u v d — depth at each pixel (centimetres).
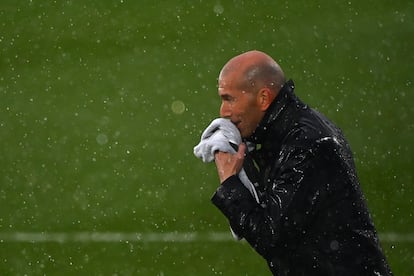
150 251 3659
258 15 5459
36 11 5503
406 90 5034
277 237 1709
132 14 5481
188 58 5259
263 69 1778
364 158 4606
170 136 4806
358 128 4831
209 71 5194
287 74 5200
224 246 3669
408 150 4644
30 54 5312
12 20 5466
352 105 4981
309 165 1722
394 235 3872
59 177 4544
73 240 3875
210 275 3341
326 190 1728
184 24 5425
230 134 1778
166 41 5350
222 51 5300
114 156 4678
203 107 4991
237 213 1727
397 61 5206
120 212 4238
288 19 5447
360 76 5150
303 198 1716
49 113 4975
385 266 1786
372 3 5491
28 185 4484
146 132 4838
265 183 1802
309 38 5353
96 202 4347
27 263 3569
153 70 5203
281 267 1783
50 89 5119
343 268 1753
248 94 1773
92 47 5338
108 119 4931
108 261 3562
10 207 4297
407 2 5469
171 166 4600
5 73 5209
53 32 5409
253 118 1784
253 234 1717
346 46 5303
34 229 4066
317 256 1756
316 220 1744
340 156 1745
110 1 5538
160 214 4200
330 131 1767
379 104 4966
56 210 4272
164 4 5512
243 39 5356
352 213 1750
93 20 5466
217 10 5478
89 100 5050
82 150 4725
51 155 4697
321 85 5122
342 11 5462
